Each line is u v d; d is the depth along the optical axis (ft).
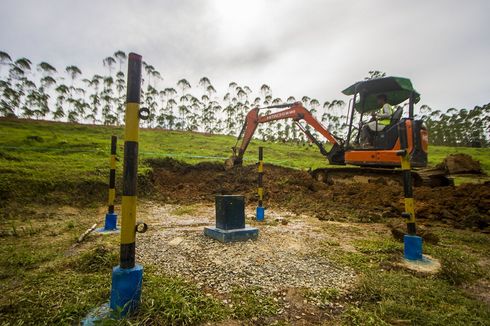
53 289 8.62
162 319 6.95
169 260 11.59
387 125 29.01
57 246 13.53
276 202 30.30
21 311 7.41
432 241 15.37
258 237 15.56
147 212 24.59
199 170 42.75
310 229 18.16
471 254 13.94
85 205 25.35
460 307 8.19
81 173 29.50
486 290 9.81
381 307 7.92
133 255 7.30
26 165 29.99
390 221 21.07
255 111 38.24
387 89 30.48
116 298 6.91
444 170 33.65
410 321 7.33
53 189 25.58
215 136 101.24
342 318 7.54
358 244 14.64
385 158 28.22
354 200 28.48
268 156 67.82
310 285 9.46
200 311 7.44
